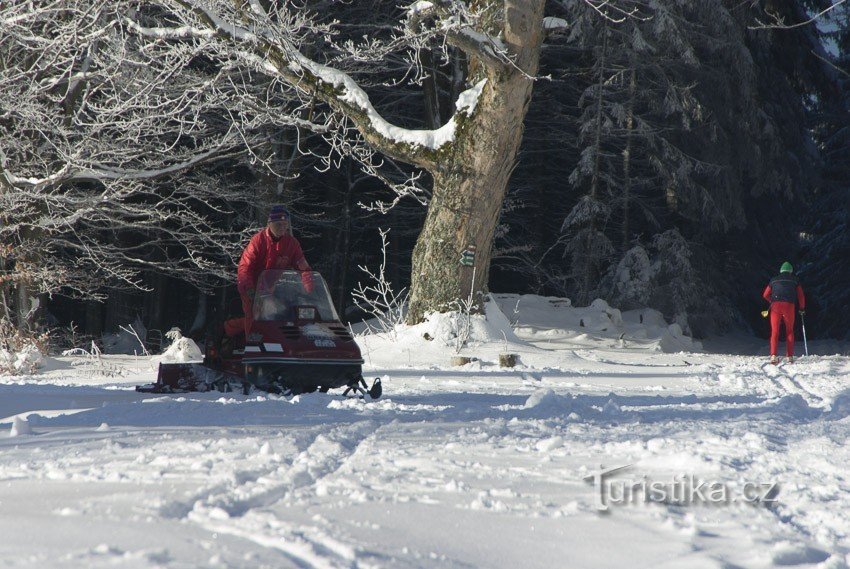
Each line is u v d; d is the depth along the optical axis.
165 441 10.48
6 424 13.31
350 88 41.31
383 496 7.25
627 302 74.94
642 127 74.75
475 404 18.00
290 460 9.07
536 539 5.96
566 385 26.09
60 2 38.03
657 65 72.94
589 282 75.19
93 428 12.23
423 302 42.50
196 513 6.16
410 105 79.50
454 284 42.16
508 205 75.50
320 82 41.16
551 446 10.38
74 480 7.73
